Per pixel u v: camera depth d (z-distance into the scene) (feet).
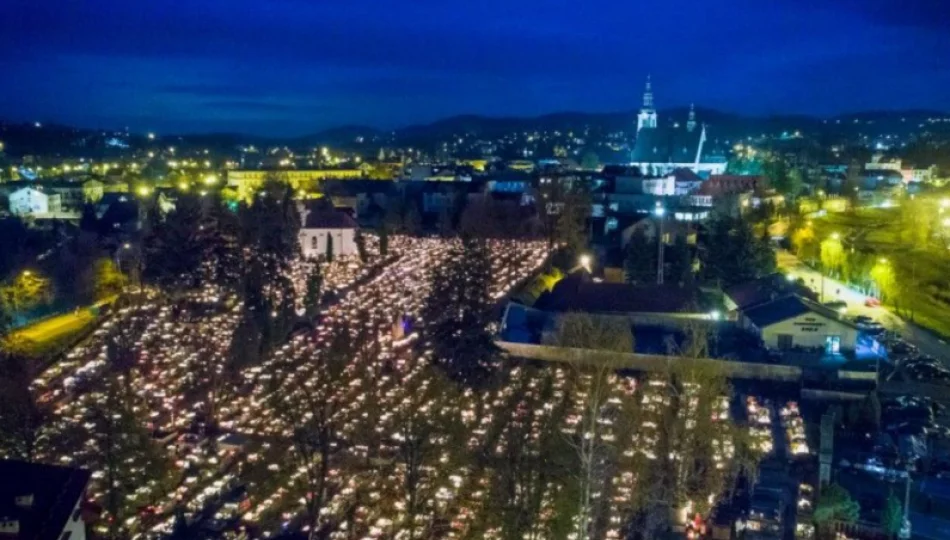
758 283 320.29
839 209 570.87
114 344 274.36
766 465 195.21
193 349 278.05
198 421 223.30
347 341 273.75
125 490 176.14
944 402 229.04
